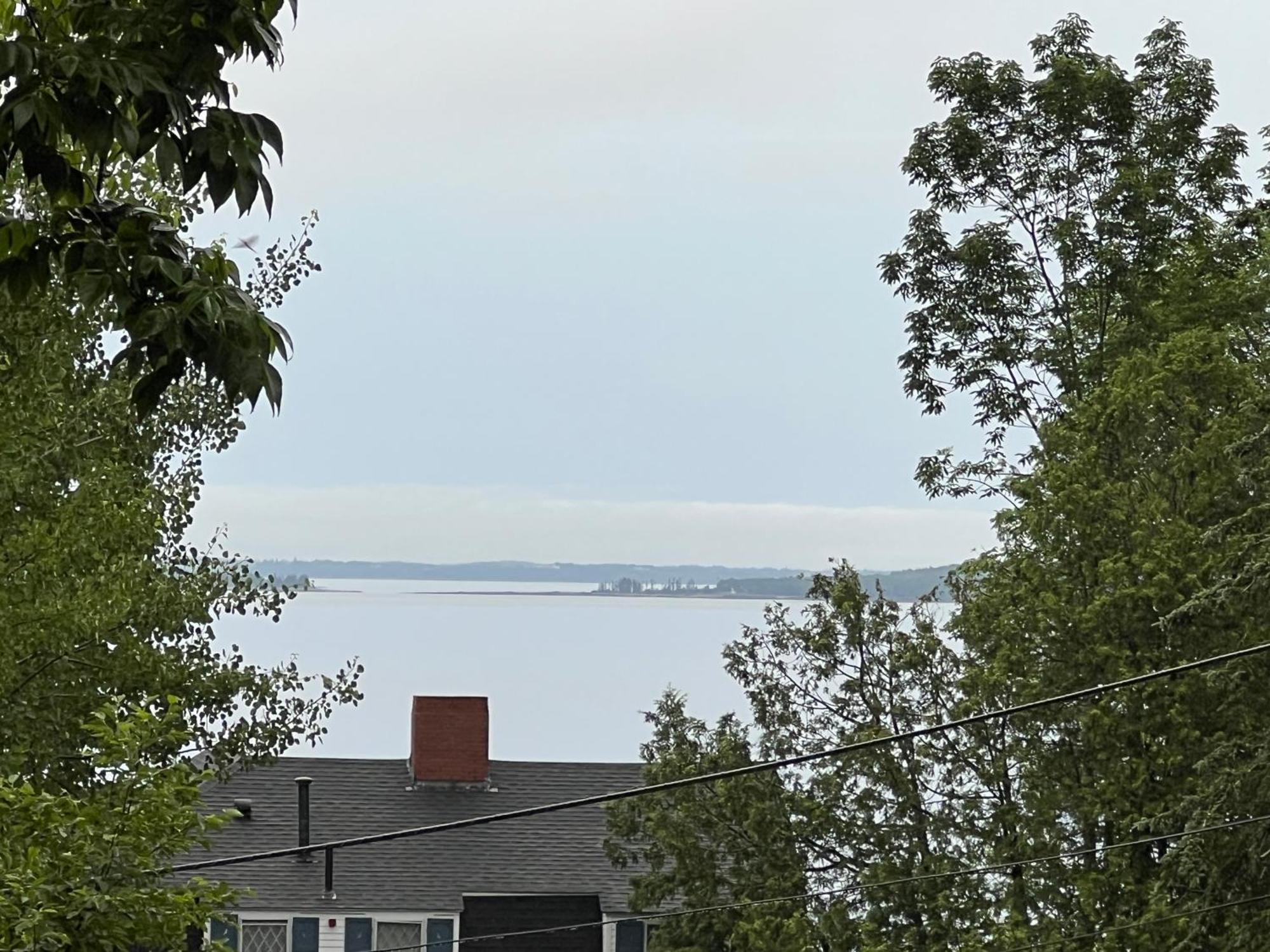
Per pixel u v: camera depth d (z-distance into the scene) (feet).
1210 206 115.44
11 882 35.94
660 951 92.53
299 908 118.83
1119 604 79.51
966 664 89.45
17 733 56.44
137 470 65.46
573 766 138.51
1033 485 88.48
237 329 21.88
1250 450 77.00
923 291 116.57
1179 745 76.79
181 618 65.77
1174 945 72.18
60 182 21.89
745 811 89.10
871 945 79.20
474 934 120.57
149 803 39.27
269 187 22.39
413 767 133.80
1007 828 82.38
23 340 58.29
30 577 56.03
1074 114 113.39
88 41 21.36
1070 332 114.11
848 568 94.02
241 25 21.67
